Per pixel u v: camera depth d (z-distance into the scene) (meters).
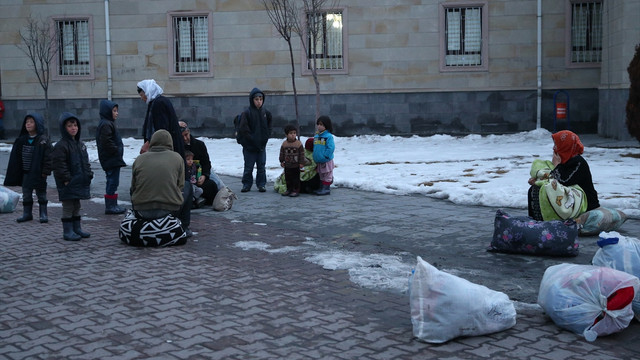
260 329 5.46
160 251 8.20
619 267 5.82
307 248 8.29
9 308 6.05
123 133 25.27
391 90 24.05
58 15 25.06
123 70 25.06
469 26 23.81
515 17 23.45
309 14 23.17
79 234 8.98
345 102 24.27
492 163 16.25
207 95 24.78
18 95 25.42
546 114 23.58
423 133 24.06
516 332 5.39
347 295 6.34
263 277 6.97
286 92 24.41
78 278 7.00
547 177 8.62
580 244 8.26
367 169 15.71
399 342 5.18
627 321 5.28
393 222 9.80
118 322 5.64
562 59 23.36
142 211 8.58
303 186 12.65
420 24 23.78
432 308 5.16
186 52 24.91
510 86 23.62
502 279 6.86
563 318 5.36
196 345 5.12
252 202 11.77
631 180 12.74
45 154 10.05
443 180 13.55
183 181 8.74
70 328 5.51
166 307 6.02
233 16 24.44
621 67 20.48
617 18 20.78
